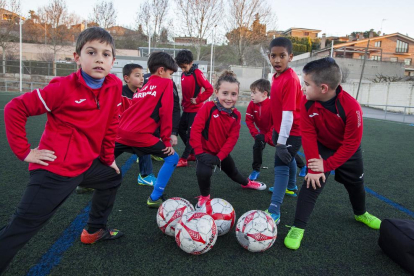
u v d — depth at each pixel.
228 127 2.72
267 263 2.01
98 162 1.97
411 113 16.41
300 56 39.09
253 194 3.31
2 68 26.95
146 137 2.72
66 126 1.70
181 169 4.23
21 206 1.57
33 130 6.52
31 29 36.12
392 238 2.05
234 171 3.04
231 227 2.37
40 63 26.64
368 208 3.05
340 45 37.72
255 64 34.19
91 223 2.09
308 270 1.95
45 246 2.08
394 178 4.14
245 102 20.00
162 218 2.23
